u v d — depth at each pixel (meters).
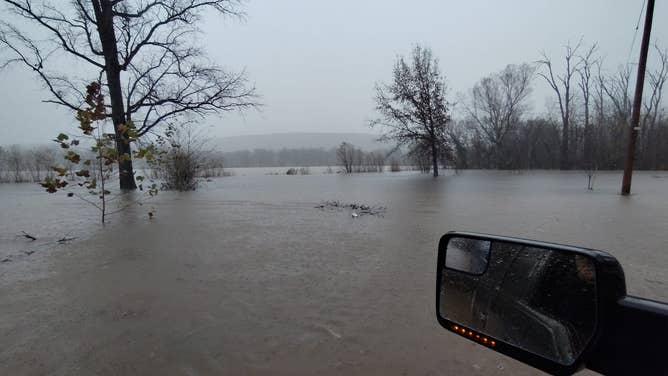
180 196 11.25
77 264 3.97
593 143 27.78
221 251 4.50
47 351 2.16
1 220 6.87
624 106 28.59
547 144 30.38
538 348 1.04
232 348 2.19
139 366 2.00
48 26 12.04
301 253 4.38
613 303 0.85
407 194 11.30
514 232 5.42
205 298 2.99
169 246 4.77
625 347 0.82
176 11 13.69
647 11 9.40
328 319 2.57
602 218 6.53
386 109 20.36
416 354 2.10
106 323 2.53
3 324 2.52
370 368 1.96
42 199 10.91
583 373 1.94
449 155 21.28
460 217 6.82
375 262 3.96
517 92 31.66
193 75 14.24
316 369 1.96
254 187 14.87
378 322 2.52
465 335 1.31
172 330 2.43
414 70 19.61
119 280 3.44
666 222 6.05
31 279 3.47
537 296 1.06
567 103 29.09
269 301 2.91
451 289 1.40
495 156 32.47
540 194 10.85
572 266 0.97
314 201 9.66
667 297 2.87
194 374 1.92
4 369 1.97
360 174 26.56
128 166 13.41
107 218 7.09
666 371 0.75
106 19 12.52
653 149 25.86
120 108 13.02
